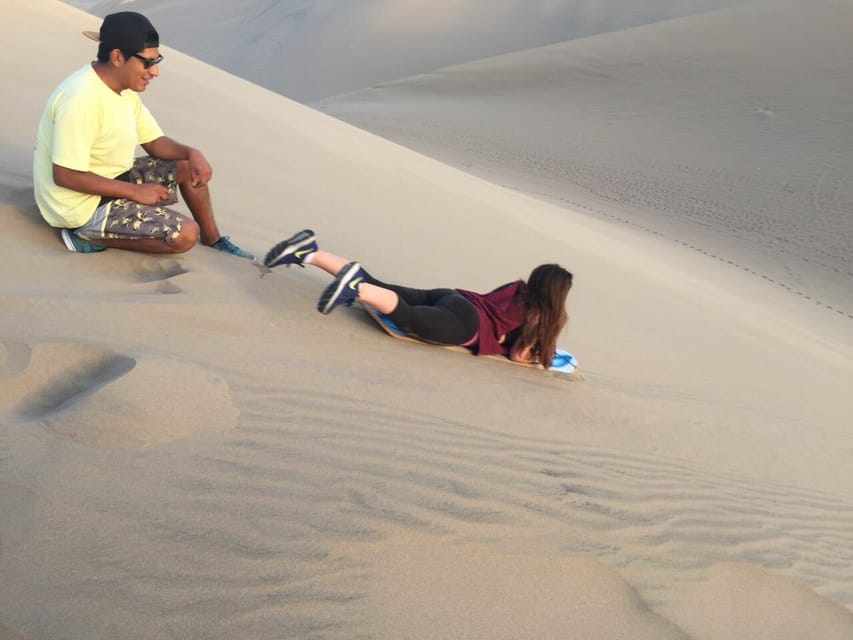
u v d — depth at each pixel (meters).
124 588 2.09
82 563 2.13
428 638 2.24
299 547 2.40
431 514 2.77
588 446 3.99
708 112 33.84
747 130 31.31
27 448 2.51
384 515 2.67
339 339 4.20
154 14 85.94
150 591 2.11
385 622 2.24
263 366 3.57
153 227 4.22
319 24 63.94
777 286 17.75
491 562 2.64
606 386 5.31
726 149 29.94
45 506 2.29
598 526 3.10
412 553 2.55
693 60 39.38
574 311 7.45
